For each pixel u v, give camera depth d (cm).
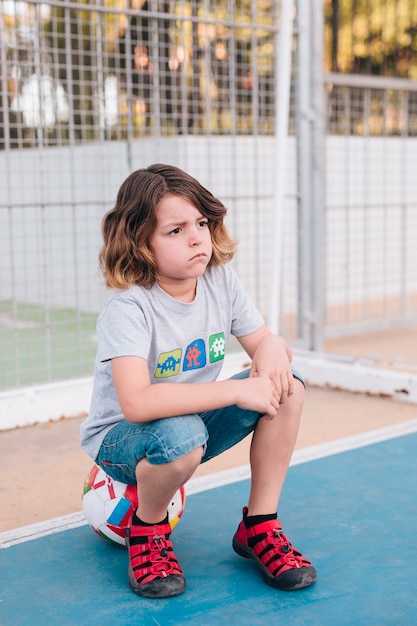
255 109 331
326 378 315
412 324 446
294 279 406
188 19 309
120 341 140
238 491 196
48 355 290
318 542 165
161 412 136
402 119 481
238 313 160
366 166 443
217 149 399
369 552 160
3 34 275
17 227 502
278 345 151
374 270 524
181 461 135
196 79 394
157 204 141
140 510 147
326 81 398
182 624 133
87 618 135
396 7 470
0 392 265
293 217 375
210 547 165
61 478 214
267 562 147
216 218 148
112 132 420
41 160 290
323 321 360
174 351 149
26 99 338
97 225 457
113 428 149
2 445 245
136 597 143
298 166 346
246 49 399
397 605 138
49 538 171
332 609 137
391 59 511
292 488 198
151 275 146
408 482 201
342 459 221
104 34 328
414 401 287
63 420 273
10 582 150
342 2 488
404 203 448
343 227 498
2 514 188
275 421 150
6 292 511
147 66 396
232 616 135
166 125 423
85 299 474
